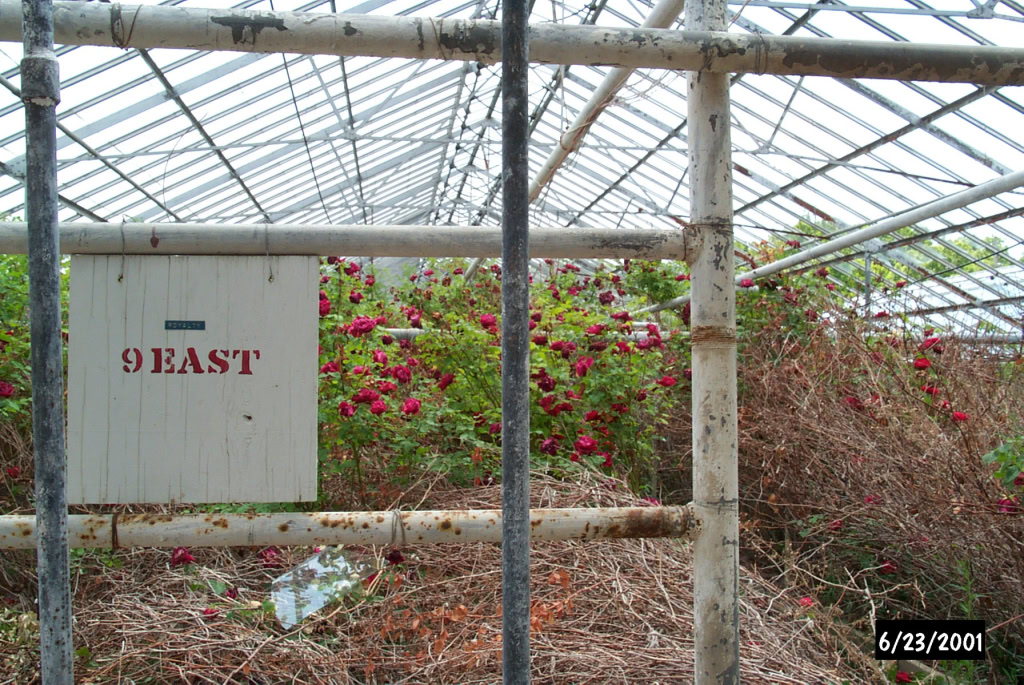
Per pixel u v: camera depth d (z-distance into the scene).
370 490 3.87
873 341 4.88
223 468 1.62
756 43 1.58
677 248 1.67
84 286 1.62
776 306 6.20
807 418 4.27
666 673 2.32
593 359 4.52
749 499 4.68
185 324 1.63
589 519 1.63
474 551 3.00
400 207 17.72
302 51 1.55
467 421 4.02
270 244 1.61
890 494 3.56
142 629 2.47
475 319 5.13
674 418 5.53
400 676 2.45
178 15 1.50
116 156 8.43
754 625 2.71
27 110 1.17
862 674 2.82
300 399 1.64
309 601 2.78
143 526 1.59
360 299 4.54
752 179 9.62
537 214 9.89
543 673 2.37
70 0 1.50
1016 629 3.02
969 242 8.28
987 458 2.85
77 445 1.61
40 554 1.19
